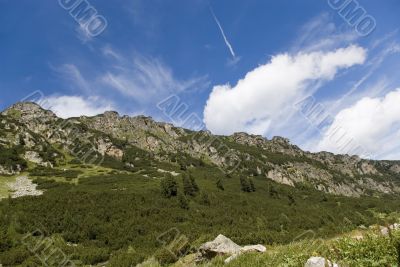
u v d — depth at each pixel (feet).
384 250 20.12
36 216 113.60
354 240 23.31
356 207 231.91
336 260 21.62
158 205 143.74
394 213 23.86
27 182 190.49
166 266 60.29
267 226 134.00
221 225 128.67
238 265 31.09
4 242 88.99
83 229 108.58
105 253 92.02
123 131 419.54
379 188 576.20
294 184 385.91
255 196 209.36
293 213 168.66
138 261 80.02
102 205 134.62
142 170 274.36
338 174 550.77
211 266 34.88
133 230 112.37
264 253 32.89
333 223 138.72
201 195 166.40
